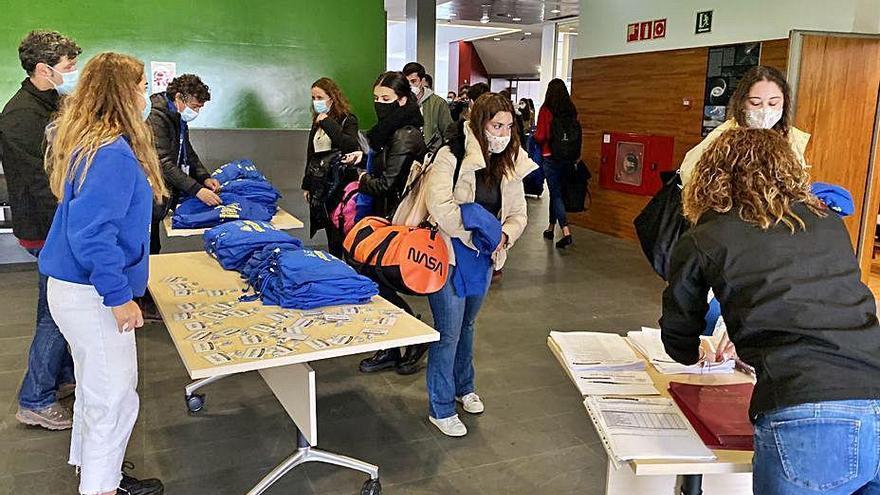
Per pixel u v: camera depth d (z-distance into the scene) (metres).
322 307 2.32
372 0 6.32
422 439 2.92
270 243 2.82
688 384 1.81
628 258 6.45
